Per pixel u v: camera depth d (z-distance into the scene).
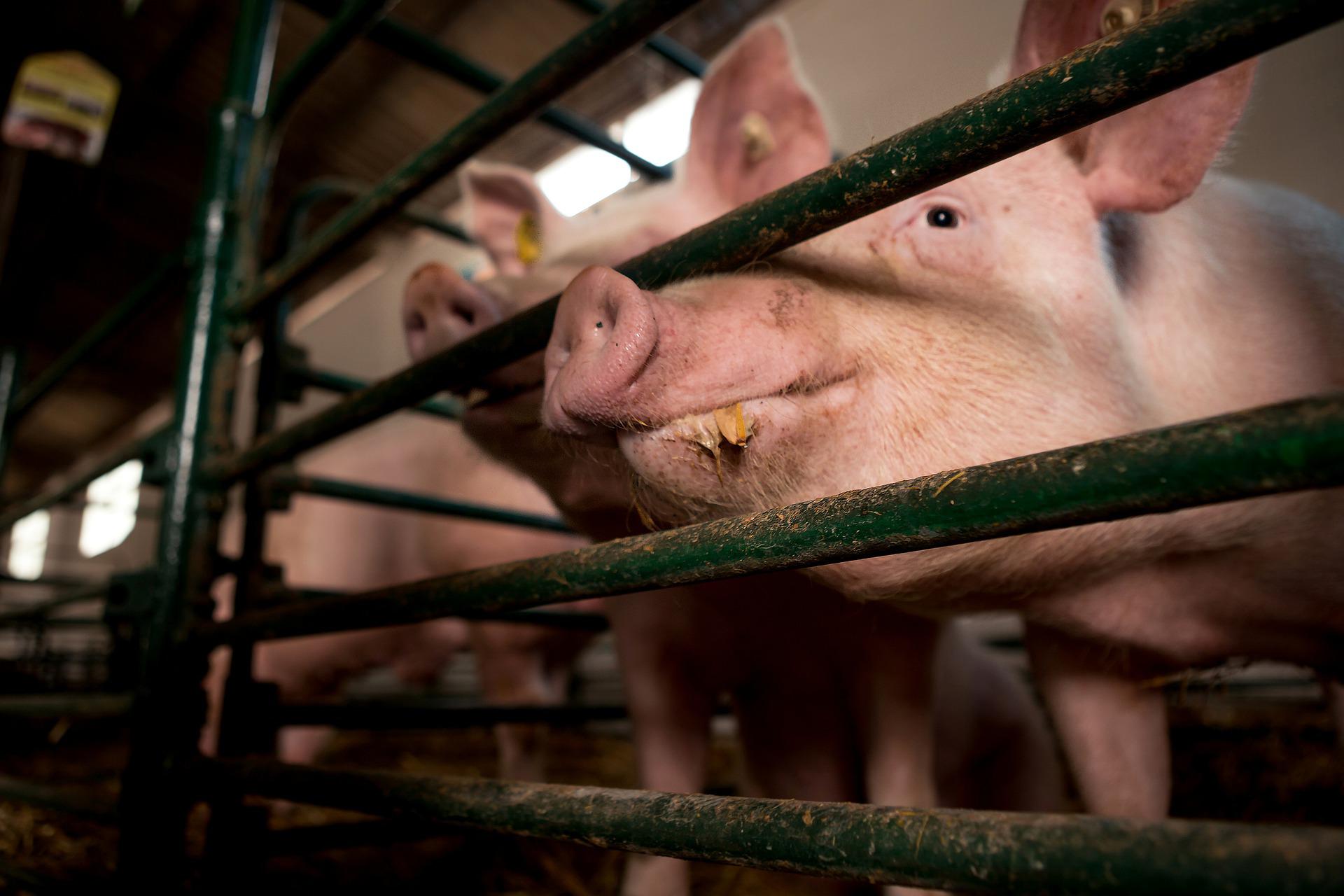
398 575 4.10
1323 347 1.80
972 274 1.55
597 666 7.14
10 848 2.37
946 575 1.59
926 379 1.42
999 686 2.82
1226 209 1.99
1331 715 2.24
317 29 9.79
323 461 4.79
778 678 2.36
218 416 2.20
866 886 2.48
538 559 1.16
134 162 13.09
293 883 2.31
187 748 2.00
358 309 13.19
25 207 6.14
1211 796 2.93
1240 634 1.83
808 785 2.49
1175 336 1.75
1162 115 1.60
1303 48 4.57
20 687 5.51
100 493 21.20
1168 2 1.45
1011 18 5.45
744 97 2.17
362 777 1.36
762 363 1.25
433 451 4.17
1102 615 1.78
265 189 2.39
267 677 3.94
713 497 1.30
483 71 2.51
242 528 2.40
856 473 1.38
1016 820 0.69
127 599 2.12
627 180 9.01
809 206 1.01
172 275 2.46
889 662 2.08
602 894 2.47
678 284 1.34
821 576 1.58
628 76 8.94
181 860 1.95
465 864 2.61
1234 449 0.63
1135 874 0.61
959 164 0.88
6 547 20.45
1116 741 1.95
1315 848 0.54
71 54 4.98
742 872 2.72
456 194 11.46
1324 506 1.65
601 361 1.14
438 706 2.39
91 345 3.22
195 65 11.32
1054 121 0.81
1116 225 1.77
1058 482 0.72
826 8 7.02
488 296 1.78
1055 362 1.53
